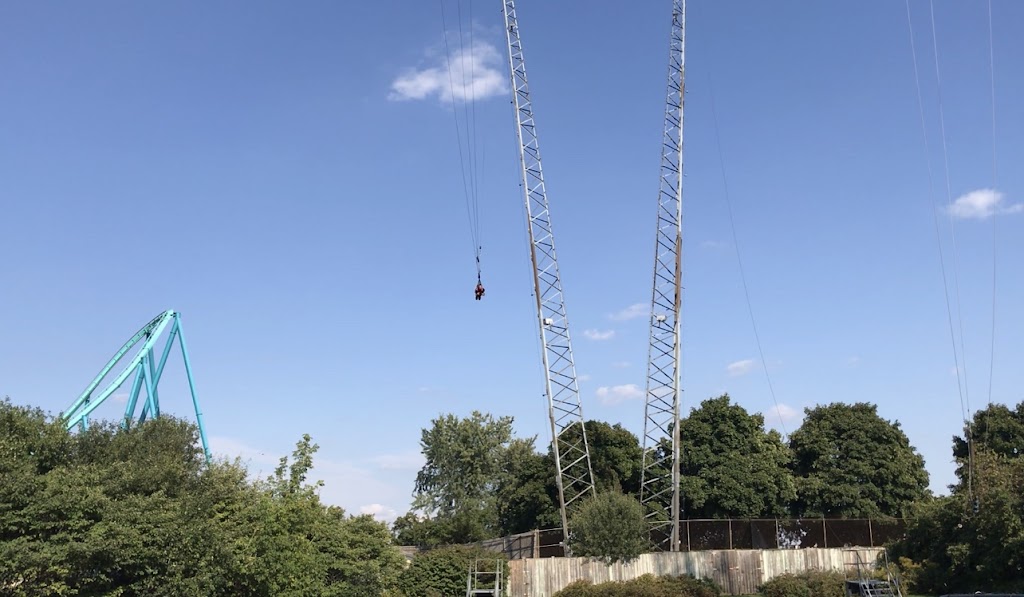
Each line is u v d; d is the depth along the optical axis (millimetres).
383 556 46062
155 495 32219
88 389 70938
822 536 65500
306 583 36625
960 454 74312
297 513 38062
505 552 67375
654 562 54688
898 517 75062
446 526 90188
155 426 66562
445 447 110438
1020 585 44406
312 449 42375
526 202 70812
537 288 68688
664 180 70375
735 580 54656
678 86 71062
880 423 78188
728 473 72500
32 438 36031
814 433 79375
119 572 29734
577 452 74250
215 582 32500
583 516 55312
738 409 76938
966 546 47906
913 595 49594
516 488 76688
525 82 73000
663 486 74562
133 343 77250
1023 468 47688
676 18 71812
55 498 28031
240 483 43062
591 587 50938
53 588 26219
